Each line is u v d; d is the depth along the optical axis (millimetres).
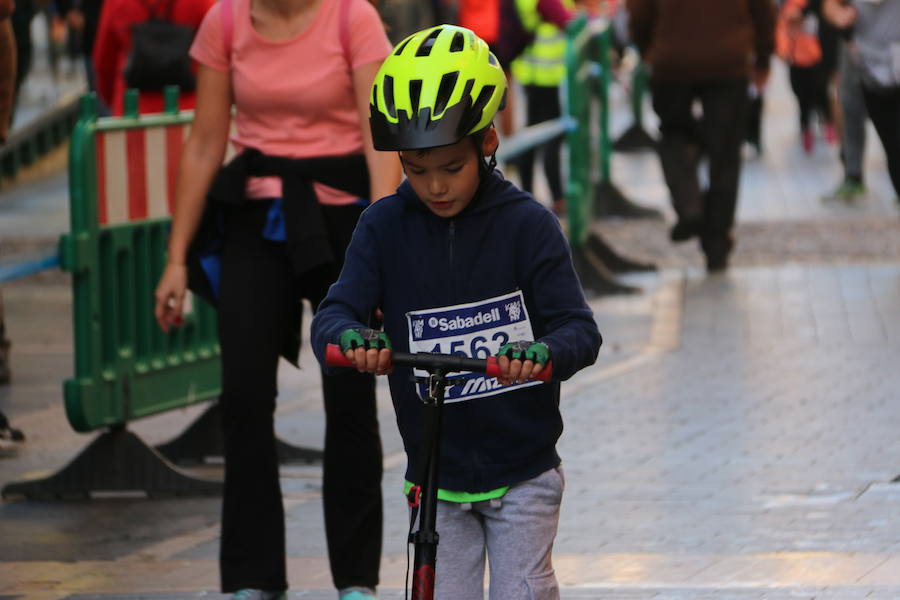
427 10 54625
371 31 14445
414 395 11367
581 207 31719
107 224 18562
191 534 17844
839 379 24156
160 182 19281
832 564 15859
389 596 15258
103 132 18422
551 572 11352
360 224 11555
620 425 21891
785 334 27328
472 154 10805
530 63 38562
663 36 32531
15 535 17812
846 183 41281
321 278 14641
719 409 22625
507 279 11289
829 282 31453
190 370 20109
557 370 10500
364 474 14609
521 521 11211
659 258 35062
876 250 34469
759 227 37469
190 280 15078
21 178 48656
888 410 22312
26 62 42188
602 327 28344
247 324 14273
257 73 14578
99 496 19344
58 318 29938
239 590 14336
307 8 14539
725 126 32531
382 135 10625
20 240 36875
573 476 19500
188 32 24484
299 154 14539
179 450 21000
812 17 49438
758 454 20312
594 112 39250
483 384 11164
